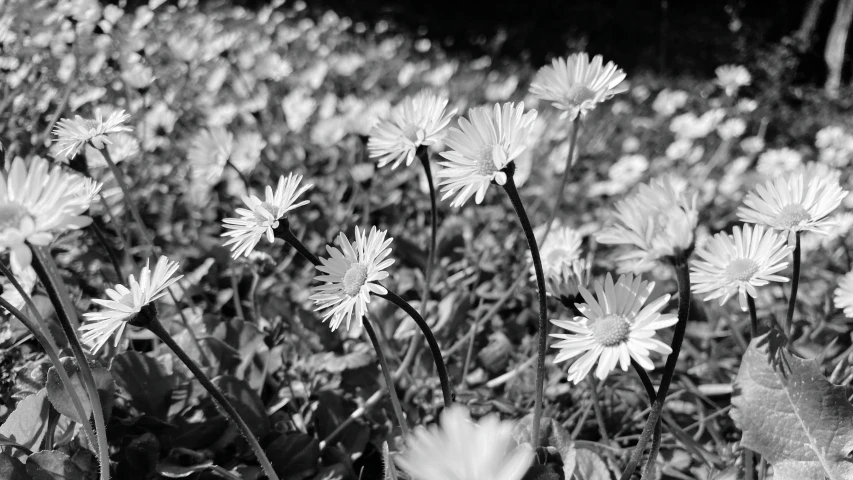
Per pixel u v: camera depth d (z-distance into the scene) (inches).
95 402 10.1
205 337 13.6
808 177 11.1
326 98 28.4
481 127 10.0
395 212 22.5
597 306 9.6
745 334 16.3
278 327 14.2
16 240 8.3
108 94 23.1
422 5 73.8
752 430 11.1
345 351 15.2
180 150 23.8
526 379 14.8
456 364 15.4
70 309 13.0
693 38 74.1
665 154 34.2
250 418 12.6
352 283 10.1
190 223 20.9
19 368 12.7
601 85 11.5
